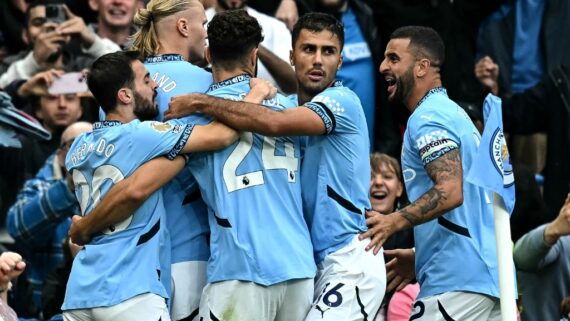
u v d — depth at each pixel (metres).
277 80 29.02
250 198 20.72
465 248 21.44
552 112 32.22
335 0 32.22
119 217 20.47
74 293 20.53
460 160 21.19
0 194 29.62
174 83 21.47
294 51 21.55
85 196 20.92
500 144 20.62
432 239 21.64
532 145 33.03
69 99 30.56
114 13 32.12
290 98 22.73
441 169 21.02
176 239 21.30
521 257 25.42
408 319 22.75
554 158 32.03
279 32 30.73
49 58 31.48
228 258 20.56
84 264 20.62
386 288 23.16
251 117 20.50
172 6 21.81
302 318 21.02
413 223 20.91
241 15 21.22
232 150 20.80
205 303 20.75
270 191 20.83
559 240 25.64
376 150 31.89
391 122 31.97
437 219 21.55
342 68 31.98
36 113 30.70
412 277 23.42
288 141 21.16
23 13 34.25
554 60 32.69
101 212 20.47
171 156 20.52
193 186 21.38
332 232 21.20
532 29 33.19
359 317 21.05
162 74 21.56
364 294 21.08
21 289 28.02
